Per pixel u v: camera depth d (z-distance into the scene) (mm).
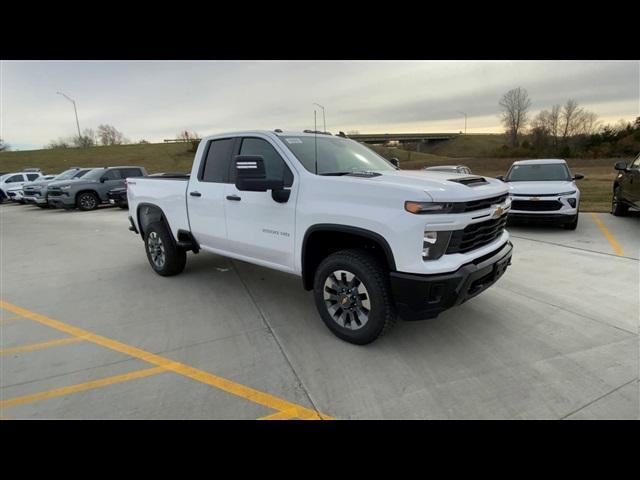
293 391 2867
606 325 3791
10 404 2770
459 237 3043
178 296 4926
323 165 3857
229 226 4418
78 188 15797
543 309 4195
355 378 3002
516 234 8164
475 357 3254
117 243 8766
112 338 3791
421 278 2922
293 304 4562
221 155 4559
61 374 3158
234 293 4984
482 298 4531
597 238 7508
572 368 3057
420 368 3107
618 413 2547
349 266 3309
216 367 3221
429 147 116000
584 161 49062
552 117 67875
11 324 4176
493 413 2578
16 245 8930
